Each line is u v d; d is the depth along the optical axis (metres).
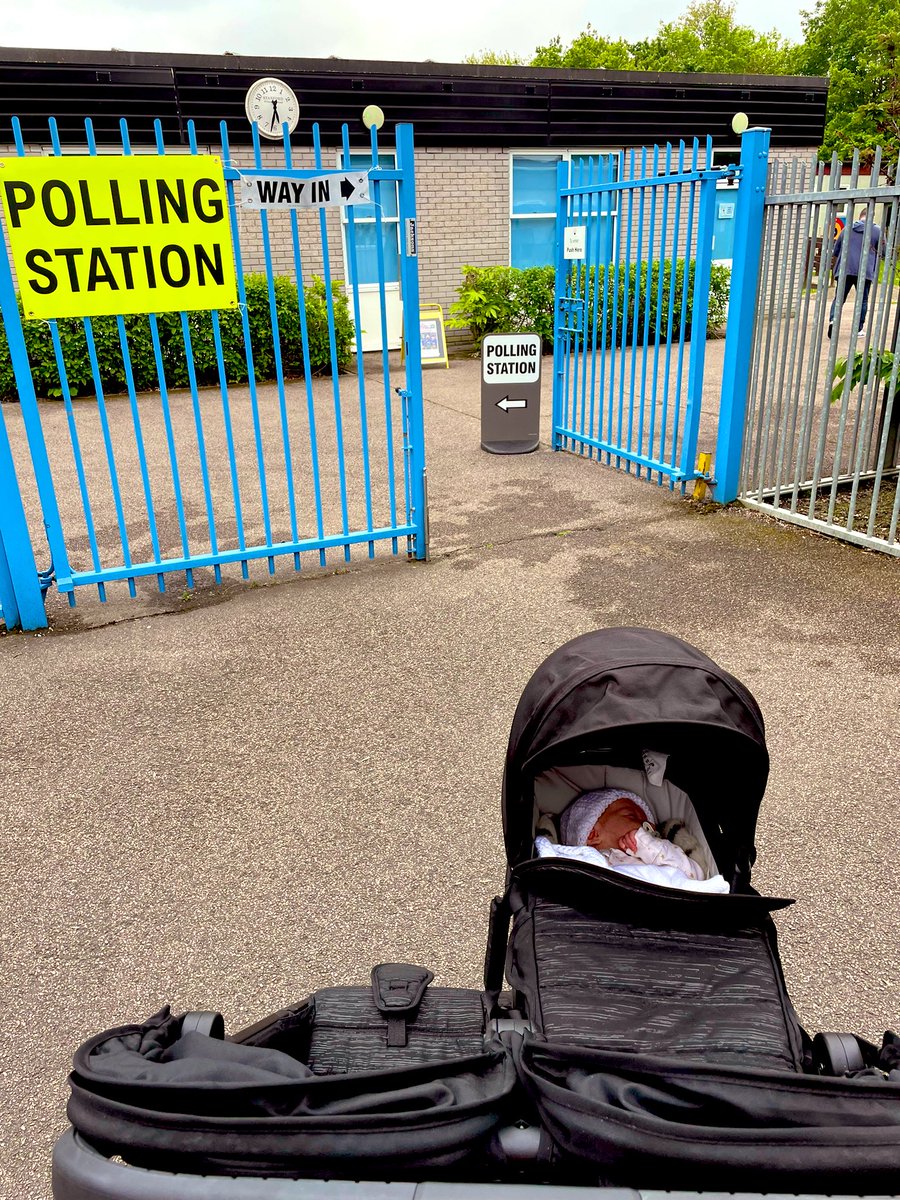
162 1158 1.11
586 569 6.09
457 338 16.12
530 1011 1.53
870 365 5.96
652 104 15.57
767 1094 1.16
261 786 3.82
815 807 3.59
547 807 2.22
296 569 6.19
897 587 5.60
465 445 9.51
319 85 13.46
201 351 12.97
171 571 5.87
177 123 12.87
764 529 6.70
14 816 3.67
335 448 9.45
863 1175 1.08
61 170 4.63
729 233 16.67
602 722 1.86
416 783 3.81
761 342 7.32
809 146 17.06
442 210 15.07
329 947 2.95
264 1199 1.06
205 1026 1.49
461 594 5.75
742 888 2.08
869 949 2.89
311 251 14.49
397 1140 1.11
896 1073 1.23
